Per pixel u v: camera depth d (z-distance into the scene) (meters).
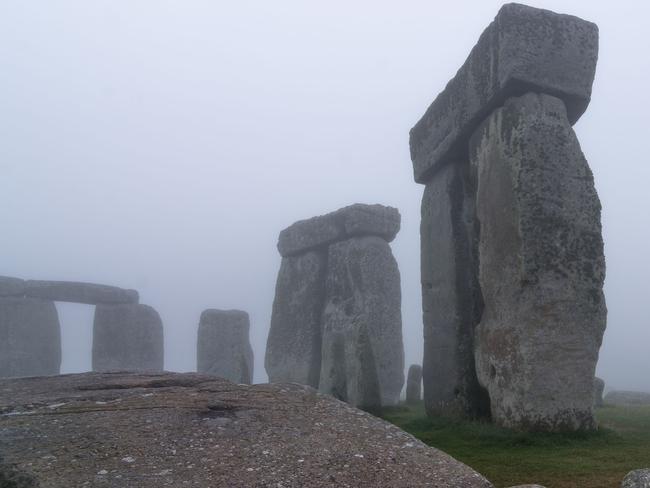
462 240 11.27
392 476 3.86
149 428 4.42
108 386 5.87
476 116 10.38
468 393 10.54
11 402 5.20
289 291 20.48
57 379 6.38
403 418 11.98
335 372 13.30
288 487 3.67
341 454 4.13
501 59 9.51
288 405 5.03
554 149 9.12
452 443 8.53
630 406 14.12
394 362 17.39
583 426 8.52
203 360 25.11
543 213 8.90
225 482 3.69
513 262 9.09
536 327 8.63
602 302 8.88
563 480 6.11
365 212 18.41
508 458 7.23
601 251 9.00
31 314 26.75
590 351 8.71
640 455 7.20
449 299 11.24
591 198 9.13
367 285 17.80
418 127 12.77
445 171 11.80
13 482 3.73
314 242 19.81
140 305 27.69
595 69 9.71
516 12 9.49
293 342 19.62
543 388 8.52
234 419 4.65
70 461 3.90
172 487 3.61
